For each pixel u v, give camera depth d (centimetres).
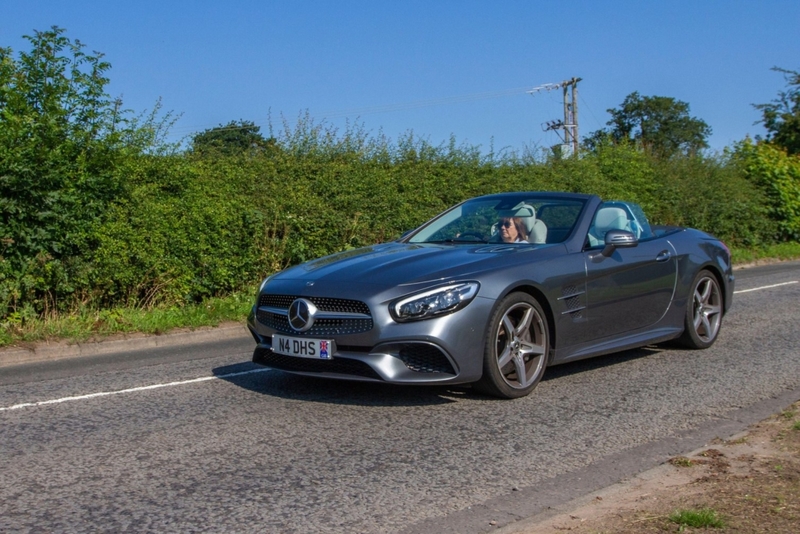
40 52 1092
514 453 460
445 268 555
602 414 545
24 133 999
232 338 962
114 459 454
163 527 355
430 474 424
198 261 1092
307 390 618
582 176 1917
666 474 408
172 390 636
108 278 1010
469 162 1711
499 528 350
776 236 2372
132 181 1153
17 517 368
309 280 565
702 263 765
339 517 366
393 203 1411
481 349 543
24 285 947
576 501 380
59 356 847
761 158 2445
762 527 326
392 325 521
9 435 509
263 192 1270
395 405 566
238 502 385
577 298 616
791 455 426
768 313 1046
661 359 739
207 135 1591
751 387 625
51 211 982
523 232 656
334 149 1531
